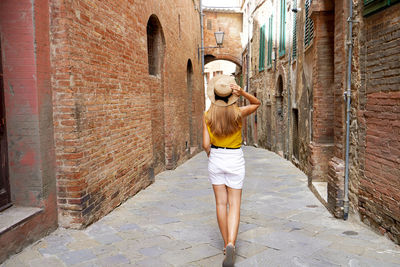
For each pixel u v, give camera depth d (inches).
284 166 401.4
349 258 132.8
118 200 216.8
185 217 192.4
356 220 177.6
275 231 165.9
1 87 148.2
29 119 150.8
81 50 170.7
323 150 261.6
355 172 177.0
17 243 138.5
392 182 144.1
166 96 377.7
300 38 379.9
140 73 267.3
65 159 163.8
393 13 142.6
